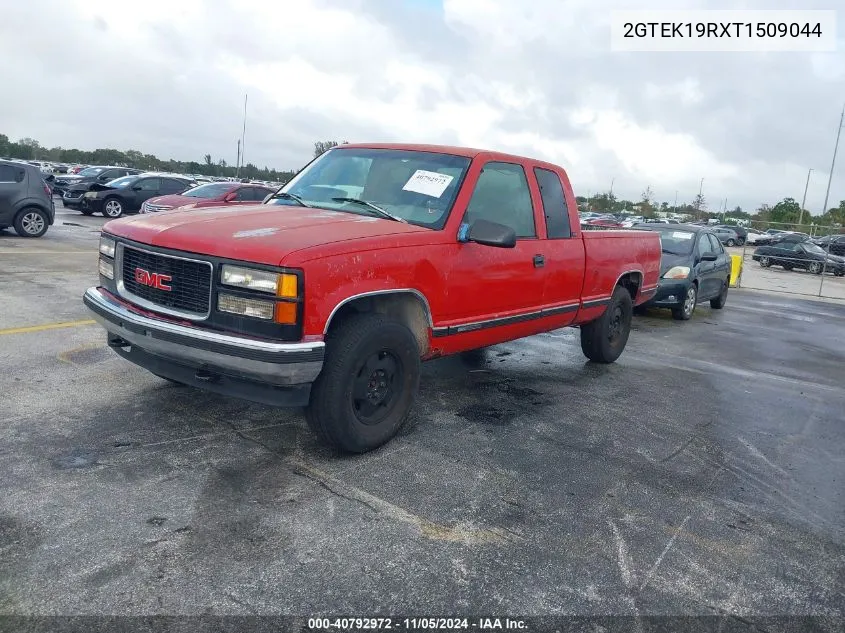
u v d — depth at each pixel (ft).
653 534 11.28
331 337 12.57
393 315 14.37
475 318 15.65
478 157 15.89
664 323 35.47
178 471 12.10
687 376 22.82
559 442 15.24
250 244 11.79
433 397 17.85
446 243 14.39
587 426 16.53
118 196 70.95
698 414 18.39
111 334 14.14
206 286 12.06
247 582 9.05
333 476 12.44
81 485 11.30
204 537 10.05
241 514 10.80
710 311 42.37
